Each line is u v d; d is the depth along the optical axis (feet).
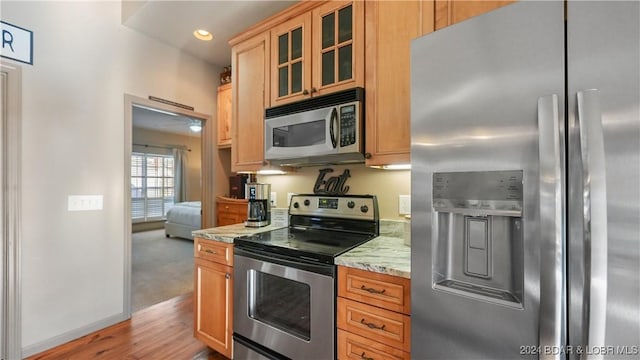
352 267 4.35
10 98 6.15
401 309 3.94
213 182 10.68
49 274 6.73
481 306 2.97
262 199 7.50
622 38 2.29
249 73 7.29
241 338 5.72
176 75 9.45
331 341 4.54
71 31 7.10
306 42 6.27
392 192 6.28
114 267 7.86
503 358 2.83
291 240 5.66
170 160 25.99
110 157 7.82
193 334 7.09
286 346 5.06
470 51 3.06
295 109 6.15
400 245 5.31
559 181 2.49
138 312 8.54
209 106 10.53
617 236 2.27
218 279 6.14
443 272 3.35
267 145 6.57
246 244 5.65
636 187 2.21
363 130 5.47
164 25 8.12
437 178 3.27
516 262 2.89
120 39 8.04
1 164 6.10
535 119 2.66
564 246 2.48
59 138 6.89
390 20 5.22
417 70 3.44
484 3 4.42
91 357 6.38
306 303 4.87
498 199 2.86
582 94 2.39
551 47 2.59
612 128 2.30
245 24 8.06
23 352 6.32
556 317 2.48
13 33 6.19
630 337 2.25
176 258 14.56
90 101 7.44
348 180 6.87
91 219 7.44
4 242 6.13
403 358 3.91
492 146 2.90
